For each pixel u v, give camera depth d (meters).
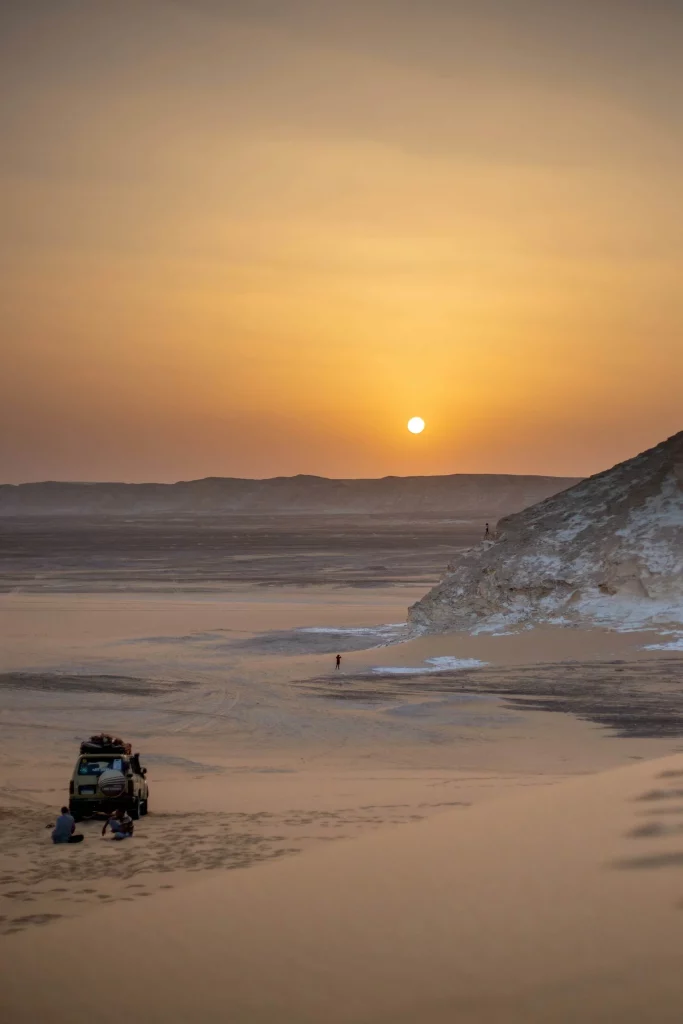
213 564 148.12
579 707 38.97
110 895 12.88
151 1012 6.20
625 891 7.44
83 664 51.62
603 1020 5.32
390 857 9.57
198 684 45.22
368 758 29.94
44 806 21.31
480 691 43.00
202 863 14.84
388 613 79.69
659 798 10.91
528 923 6.98
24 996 6.73
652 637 52.44
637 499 64.31
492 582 60.84
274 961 6.89
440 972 6.28
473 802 19.98
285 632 66.12
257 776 26.02
